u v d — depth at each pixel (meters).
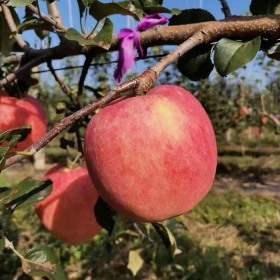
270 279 0.66
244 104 1.78
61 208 0.28
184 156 0.16
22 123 0.26
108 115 0.16
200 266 0.69
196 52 0.21
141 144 0.16
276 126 1.70
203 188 0.17
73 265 0.73
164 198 0.16
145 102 0.16
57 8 0.25
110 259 0.72
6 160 0.14
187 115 0.16
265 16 0.19
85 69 0.25
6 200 0.18
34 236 0.83
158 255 0.71
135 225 0.46
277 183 1.63
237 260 0.75
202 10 0.22
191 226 0.97
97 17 0.20
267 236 0.89
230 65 0.17
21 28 0.21
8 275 0.63
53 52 0.25
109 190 0.16
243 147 2.19
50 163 2.24
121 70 0.21
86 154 0.17
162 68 0.17
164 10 0.22
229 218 1.02
